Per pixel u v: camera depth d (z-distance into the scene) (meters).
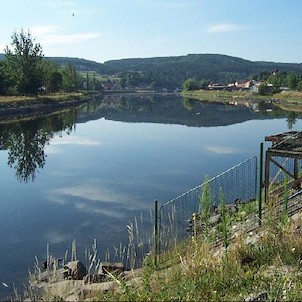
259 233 10.91
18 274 13.88
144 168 32.06
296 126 62.34
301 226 10.70
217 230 13.50
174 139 49.50
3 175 29.66
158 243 12.95
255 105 114.12
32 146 42.88
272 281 8.09
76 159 35.94
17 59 89.19
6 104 72.31
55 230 18.55
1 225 19.20
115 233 17.91
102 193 24.77
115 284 9.54
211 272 8.64
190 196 22.00
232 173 24.84
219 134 54.16
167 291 8.05
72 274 12.51
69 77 125.44
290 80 140.00
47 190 25.55
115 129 60.19
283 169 15.58
